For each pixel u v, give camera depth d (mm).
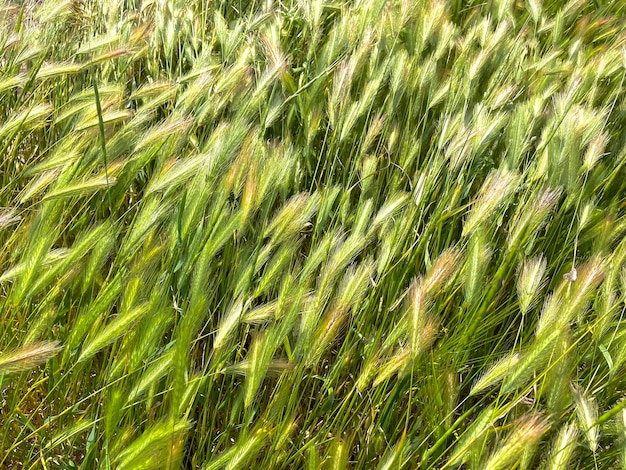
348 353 935
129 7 1509
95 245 868
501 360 819
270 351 783
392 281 1039
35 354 726
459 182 1086
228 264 1032
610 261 904
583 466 889
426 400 926
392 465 763
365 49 1171
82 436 963
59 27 1332
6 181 1180
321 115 1204
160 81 1106
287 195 1162
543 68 1341
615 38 1472
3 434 866
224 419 973
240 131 931
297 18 1438
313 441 822
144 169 1255
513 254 979
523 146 1083
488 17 1506
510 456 721
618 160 1183
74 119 1196
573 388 786
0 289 1050
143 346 788
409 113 1190
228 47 1294
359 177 1220
